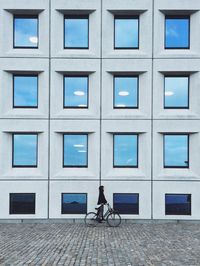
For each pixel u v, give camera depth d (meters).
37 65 19.28
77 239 13.78
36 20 19.72
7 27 19.38
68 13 19.48
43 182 19.05
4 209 18.95
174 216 18.92
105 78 19.22
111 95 19.33
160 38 19.31
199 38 19.30
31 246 12.34
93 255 10.95
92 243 12.93
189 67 19.20
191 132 19.11
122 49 19.56
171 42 19.59
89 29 19.45
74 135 19.47
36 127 19.17
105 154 19.08
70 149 19.41
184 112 19.23
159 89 19.25
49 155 19.12
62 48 19.44
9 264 9.84
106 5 19.23
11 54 19.25
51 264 9.84
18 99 19.50
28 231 15.91
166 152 19.42
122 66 19.22
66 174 19.03
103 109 19.19
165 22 19.64
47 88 19.23
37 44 19.62
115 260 10.31
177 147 19.41
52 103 19.20
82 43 19.59
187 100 19.48
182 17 19.69
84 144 19.45
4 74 19.28
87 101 19.52
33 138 19.47
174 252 11.41
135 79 19.58
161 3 19.25
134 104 19.50
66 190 19.02
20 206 19.08
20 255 10.94
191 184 18.97
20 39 19.62
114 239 13.79
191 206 18.92
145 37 19.28
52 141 19.14
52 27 19.27
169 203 19.03
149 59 19.23
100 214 17.70
